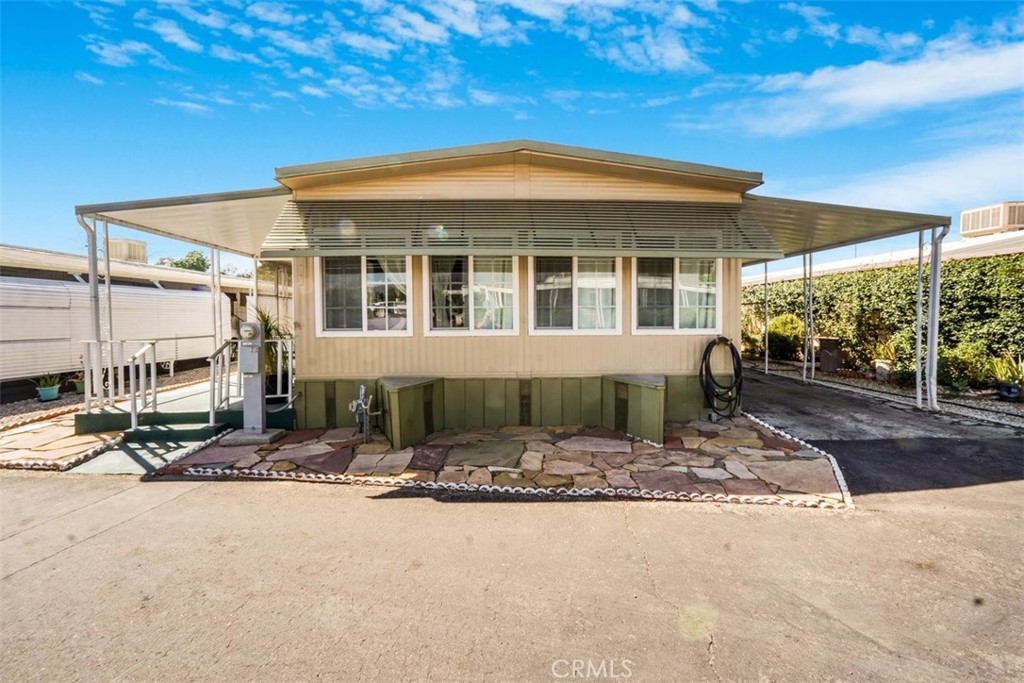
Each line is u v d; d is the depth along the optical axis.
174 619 2.69
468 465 5.31
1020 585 3.02
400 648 2.45
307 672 2.28
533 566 3.27
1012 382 8.54
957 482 4.80
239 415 6.82
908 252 12.30
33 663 2.34
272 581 3.08
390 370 6.99
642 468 5.20
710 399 7.27
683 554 3.42
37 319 9.98
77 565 3.27
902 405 8.53
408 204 6.93
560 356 7.17
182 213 6.99
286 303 14.53
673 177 7.07
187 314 13.99
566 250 6.29
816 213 7.41
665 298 7.33
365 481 4.86
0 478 4.97
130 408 6.86
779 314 15.27
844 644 2.48
